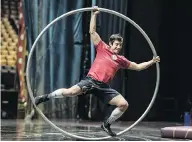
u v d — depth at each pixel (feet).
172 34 37.04
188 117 26.78
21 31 31.30
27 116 30.86
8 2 39.01
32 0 29.45
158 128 24.70
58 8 29.68
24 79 31.19
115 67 15.11
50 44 29.81
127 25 32.27
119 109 15.20
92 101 30.07
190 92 36.73
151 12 34.73
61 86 30.12
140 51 33.14
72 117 31.04
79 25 29.86
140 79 33.45
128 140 16.52
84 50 30.09
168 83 37.24
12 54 36.73
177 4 36.65
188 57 37.27
